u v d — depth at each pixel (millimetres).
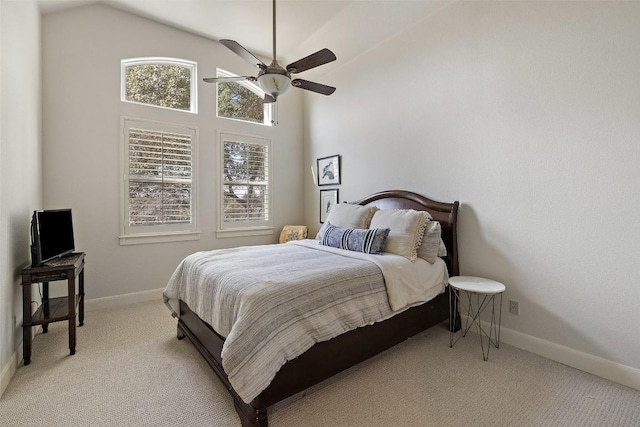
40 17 2979
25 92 2459
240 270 2094
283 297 1708
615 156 1967
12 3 2166
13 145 2168
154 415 1677
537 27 2311
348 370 2127
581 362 2129
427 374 2076
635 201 1898
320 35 3830
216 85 4137
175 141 3803
